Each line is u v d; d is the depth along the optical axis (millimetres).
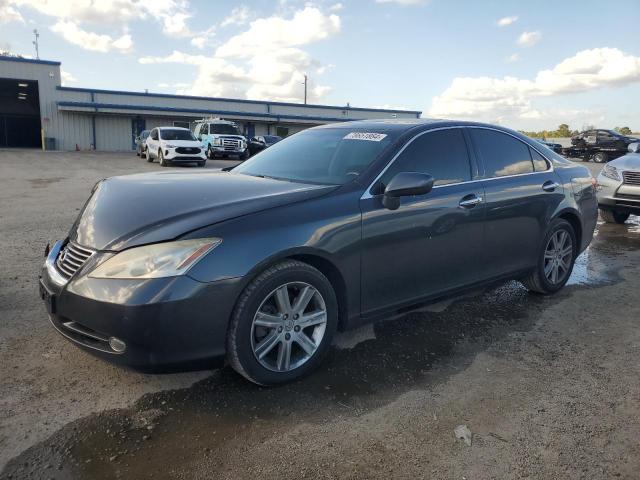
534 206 4566
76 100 39875
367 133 4035
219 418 2797
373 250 3416
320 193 3295
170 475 2352
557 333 4098
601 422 2859
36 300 4445
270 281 2945
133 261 2707
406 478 2371
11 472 2332
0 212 9469
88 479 2309
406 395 3092
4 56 37312
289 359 3139
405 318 4320
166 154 23000
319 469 2416
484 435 2713
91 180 16422
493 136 4453
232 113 44812
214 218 2885
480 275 4211
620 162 9031
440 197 3803
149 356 2691
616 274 5914
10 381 3102
